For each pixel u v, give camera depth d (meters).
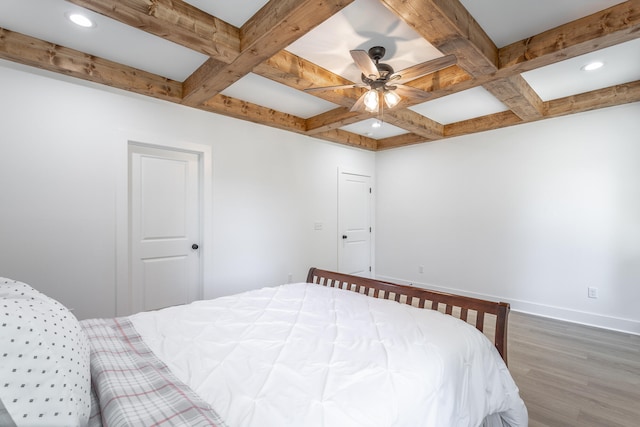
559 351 2.69
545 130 3.66
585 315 3.37
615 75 2.77
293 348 1.30
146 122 2.93
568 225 3.50
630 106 3.13
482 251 4.21
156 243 3.09
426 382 1.09
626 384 2.16
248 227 3.74
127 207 2.82
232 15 1.98
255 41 1.97
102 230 2.67
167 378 1.04
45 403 0.72
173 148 3.13
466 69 2.31
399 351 1.26
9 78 2.28
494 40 2.22
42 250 2.41
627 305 3.13
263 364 1.16
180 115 3.16
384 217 5.46
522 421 1.56
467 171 4.38
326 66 2.62
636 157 3.10
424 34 1.87
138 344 1.35
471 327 1.58
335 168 4.88
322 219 4.68
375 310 1.81
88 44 2.31
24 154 2.34
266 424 0.83
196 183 3.38
